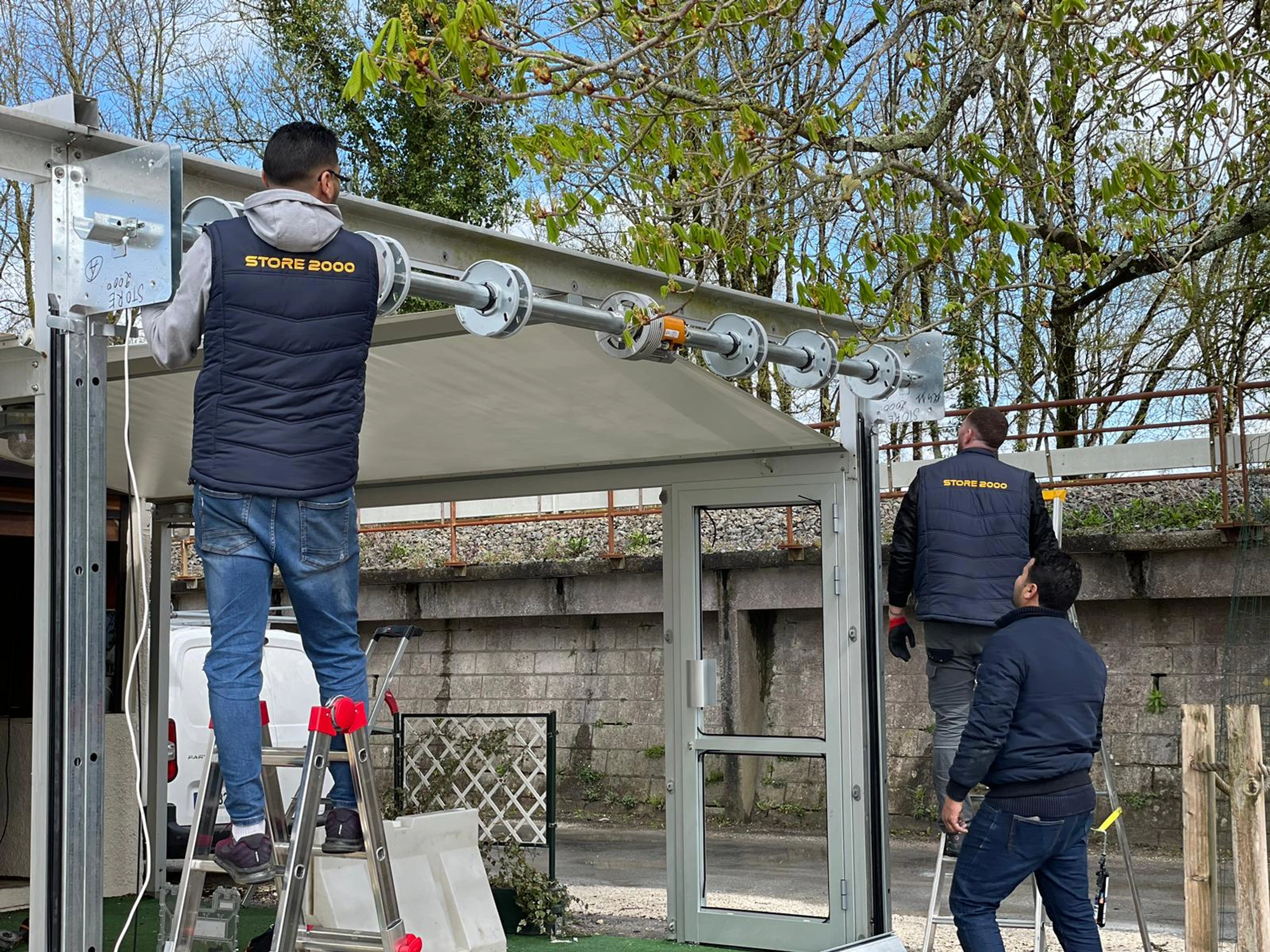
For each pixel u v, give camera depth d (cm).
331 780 565
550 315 493
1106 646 1336
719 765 1397
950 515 625
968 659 627
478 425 698
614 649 1619
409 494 859
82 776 376
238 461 355
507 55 548
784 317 655
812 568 1436
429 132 2006
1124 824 1288
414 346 566
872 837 689
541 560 1731
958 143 768
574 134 714
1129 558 1297
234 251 358
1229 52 716
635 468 782
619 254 1354
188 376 603
